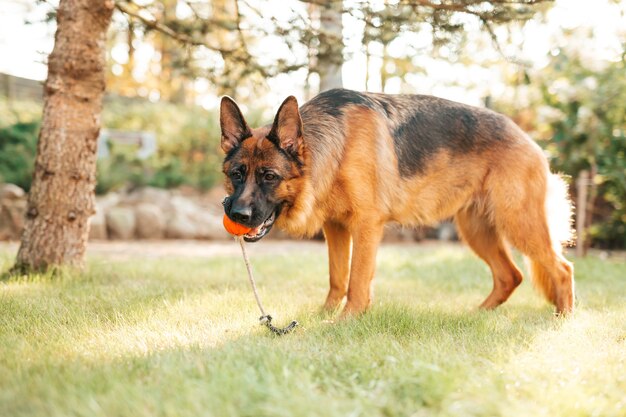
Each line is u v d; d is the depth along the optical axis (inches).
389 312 165.8
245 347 128.2
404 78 557.6
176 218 500.7
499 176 192.2
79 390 101.3
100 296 197.2
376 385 105.2
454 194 196.2
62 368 115.1
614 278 298.7
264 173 165.8
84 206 238.4
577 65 451.8
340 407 93.8
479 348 135.2
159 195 538.0
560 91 448.8
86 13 226.7
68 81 229.0
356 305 176.7
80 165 234.4
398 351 127.4
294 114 167.0
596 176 432.8
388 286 258.5
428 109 195.3
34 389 101.9
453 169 193.3
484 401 95.5
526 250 193.0
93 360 122.3
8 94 646.5
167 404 93.4
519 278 211.6
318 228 183.5
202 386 100.4
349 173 175.9
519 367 117.0
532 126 502.9
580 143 435.2
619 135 430.3
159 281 243.6
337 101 183.3
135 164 576.7
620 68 435.8
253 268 307.9
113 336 142.6
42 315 162.7
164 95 883.4
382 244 518.6
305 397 95.1
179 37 271.3
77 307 175.9
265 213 164.9
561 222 201.3
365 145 177.8
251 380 101.7
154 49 605.3
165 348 131.3
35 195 232.8
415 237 541.0
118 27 272.5
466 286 266.7
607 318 177.6
